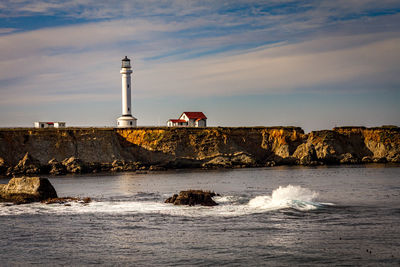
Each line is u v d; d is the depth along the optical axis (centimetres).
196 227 4391
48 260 3512
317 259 3438
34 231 4322
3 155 11375
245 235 4084
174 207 5391
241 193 6581
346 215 4844
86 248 3788
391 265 3294
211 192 6234
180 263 3400
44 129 12675
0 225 4562
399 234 4053
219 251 3650
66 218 4850
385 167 11700
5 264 3441
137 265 3375
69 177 9906
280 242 3862
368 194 6397
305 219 4678
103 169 11662
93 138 12556
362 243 3806
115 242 3938
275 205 5378
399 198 5991
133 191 7044
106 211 5194
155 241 3947
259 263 3372
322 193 6488
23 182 6034
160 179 9125
